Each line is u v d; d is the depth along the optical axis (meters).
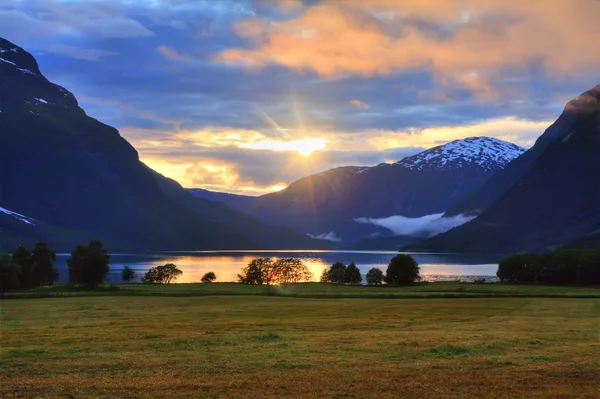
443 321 62.94
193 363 33.59
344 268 186.88
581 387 27.64
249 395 26.08
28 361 34.53
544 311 79.75
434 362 33.81
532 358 34.94
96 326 57.34
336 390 26.97
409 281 167.75
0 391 26.89
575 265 168.75
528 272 173.75
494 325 57.28
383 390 27.02
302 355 36.34
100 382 28.59
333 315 72.81
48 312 79.00
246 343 42.06
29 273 153.62
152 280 177.38
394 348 39.19
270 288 138.50
